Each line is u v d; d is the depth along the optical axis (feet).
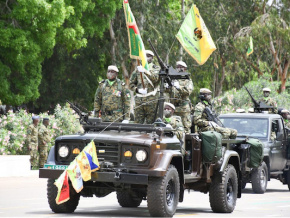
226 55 370.94
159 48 293.43
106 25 257.55
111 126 71.36
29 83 223.71
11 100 216.33
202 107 85.20
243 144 91.50
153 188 66.18
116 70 91.71
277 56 368.68
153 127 70.08
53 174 68.18
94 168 65.62
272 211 84.84
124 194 84.12
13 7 203.62
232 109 215.51
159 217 67.05
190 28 98.02
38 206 83.41
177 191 69.15
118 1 256.11
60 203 69.41
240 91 232.94
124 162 66.85
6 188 113.19
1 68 209.15
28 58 209.26
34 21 207.31
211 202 79.82
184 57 323.57
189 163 76.84
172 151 68.59
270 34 347.77
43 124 150.30
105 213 75.82
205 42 97.66
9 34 201.98
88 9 242.58
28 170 144.77
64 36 225.35
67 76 291.79
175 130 71.56
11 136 154.40
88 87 288.10
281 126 126.52
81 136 68.85
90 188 72.49
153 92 79.82
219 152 76.74
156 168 65.62
